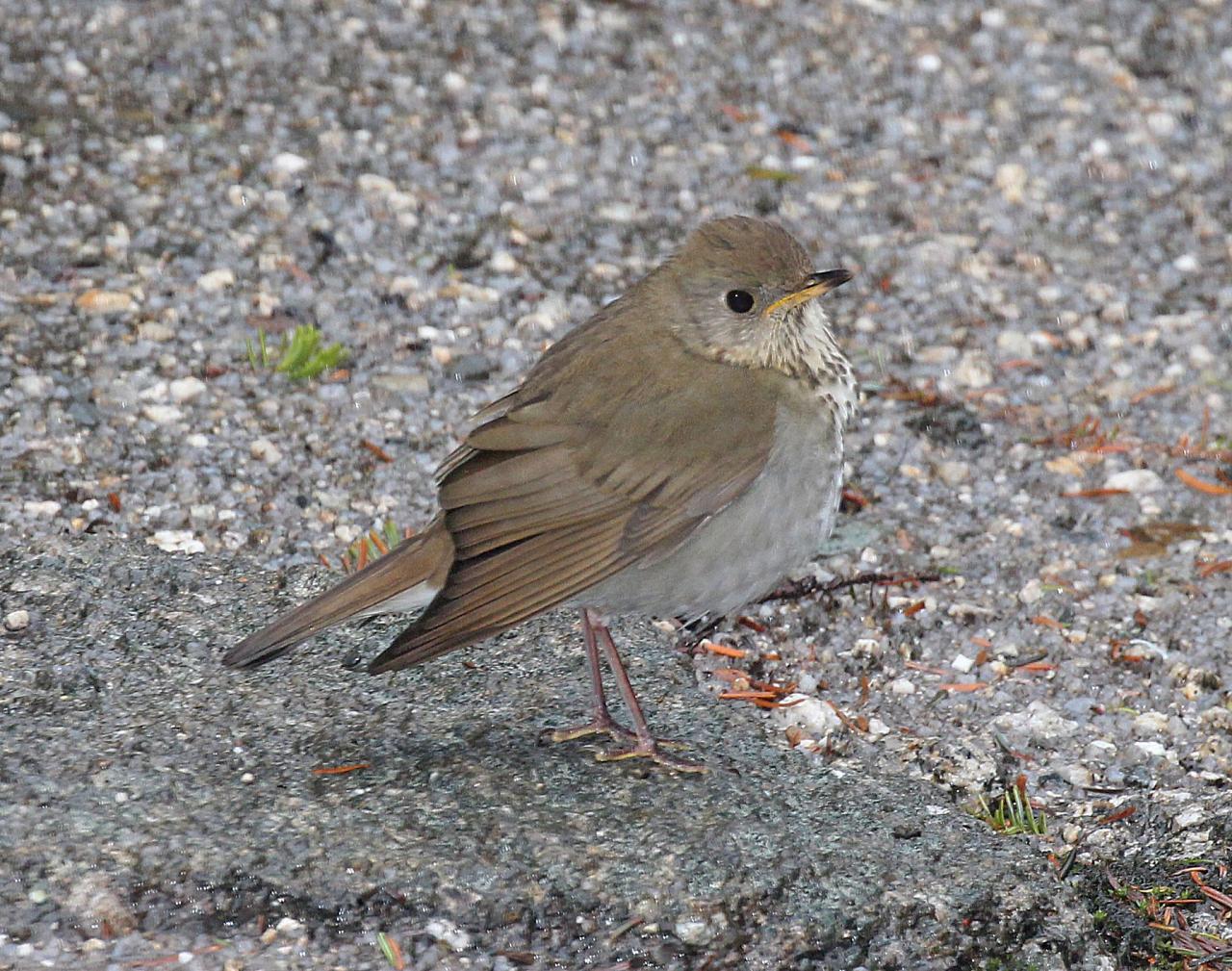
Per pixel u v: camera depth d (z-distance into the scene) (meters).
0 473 11.23
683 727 9.38
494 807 8.50
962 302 14.15
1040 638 10.73
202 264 13.55
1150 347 13.71
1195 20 17.98
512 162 15.30
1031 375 13.41
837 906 8.11
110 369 12.32
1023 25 17.86
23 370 12.15
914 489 12.14
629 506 8.70
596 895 8.03
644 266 14.21
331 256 13.88
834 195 15.31
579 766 8.89
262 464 11.70
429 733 9.12
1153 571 11.34
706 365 9.00
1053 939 8.23
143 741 8.88
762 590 9.20
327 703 9.35
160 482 11.38
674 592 8.95
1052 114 16.61
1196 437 12.77
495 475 8.62
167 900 7.95
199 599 10.20
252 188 14.48
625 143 15.71
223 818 8.33
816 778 9.06
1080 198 15.51
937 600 11.04
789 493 8.95
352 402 12.38
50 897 7.91
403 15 17.06
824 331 9.24
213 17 16.62
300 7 16.97
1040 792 9.54
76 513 11.00
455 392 12.62
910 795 9.00
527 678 9.72
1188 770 9.70
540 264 14.11
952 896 8.22
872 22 17.77
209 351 12.67
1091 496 12.10
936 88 16.86
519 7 17.42
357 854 8.12
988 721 10.02
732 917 8.04
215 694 9.34
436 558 8.47
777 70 16.92
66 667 9.45
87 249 13.51
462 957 7.89
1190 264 14.73
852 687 10.27
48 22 16.22
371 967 7.80
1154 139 16.34
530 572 8.46
